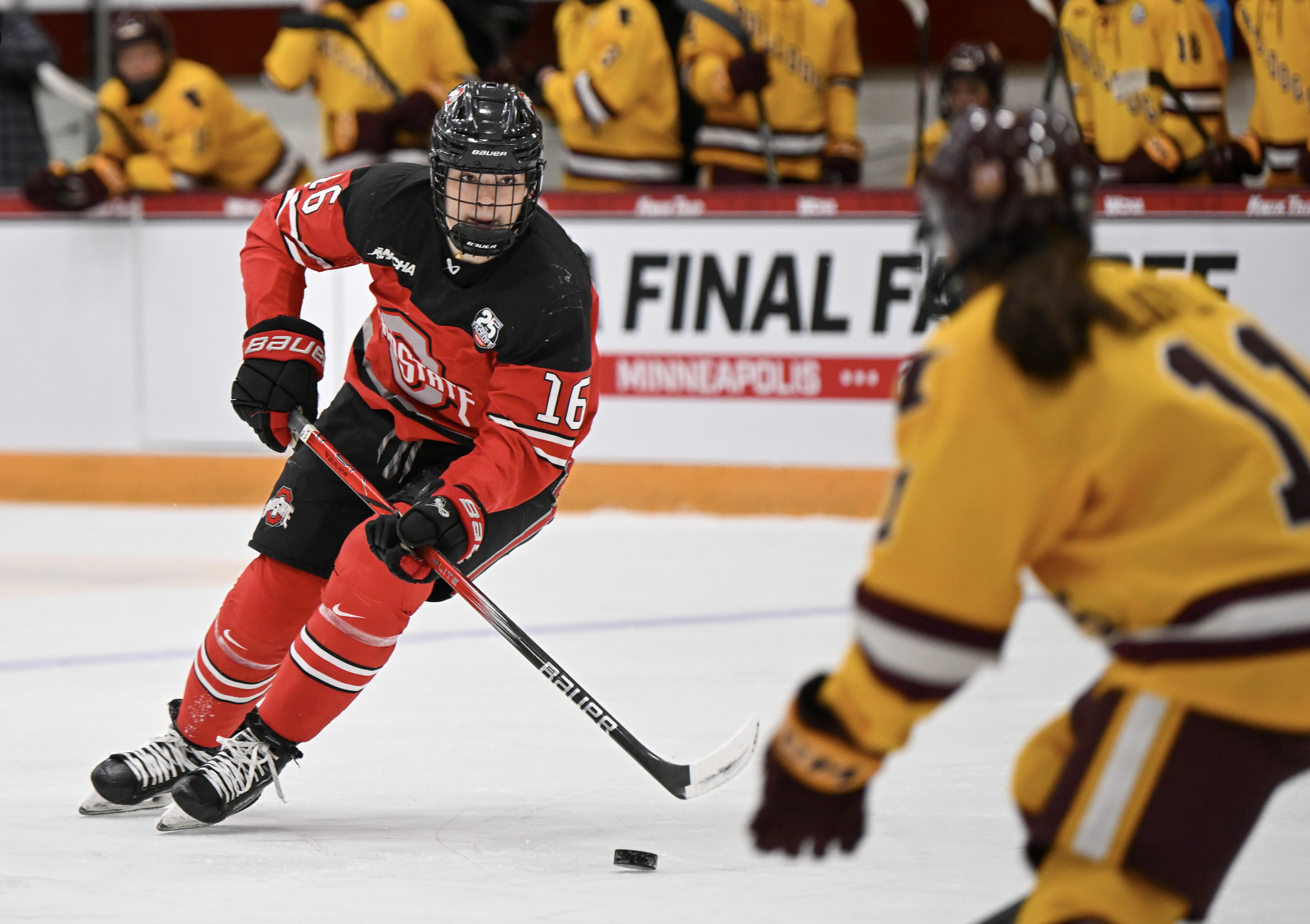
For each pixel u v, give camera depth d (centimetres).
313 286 2169
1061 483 436
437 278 830
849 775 459
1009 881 738
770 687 1229
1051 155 451
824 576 1786
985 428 430
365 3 2297
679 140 2348
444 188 784
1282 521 435
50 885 729
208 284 2402
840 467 2216
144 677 1271
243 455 2419
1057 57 2162
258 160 2472
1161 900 445
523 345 816
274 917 677
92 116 2723
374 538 804
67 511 2409
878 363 2184
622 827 850
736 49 2141
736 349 2239
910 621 434
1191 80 2084
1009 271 452
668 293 2258
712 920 675
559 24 2305
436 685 1238
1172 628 439
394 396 885
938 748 1019
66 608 1603
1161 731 442
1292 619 432
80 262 2455
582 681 1251
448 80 2298
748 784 958
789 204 2194
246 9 2831
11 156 2577
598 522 2230
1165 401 433
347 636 830
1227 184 2098
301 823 860
